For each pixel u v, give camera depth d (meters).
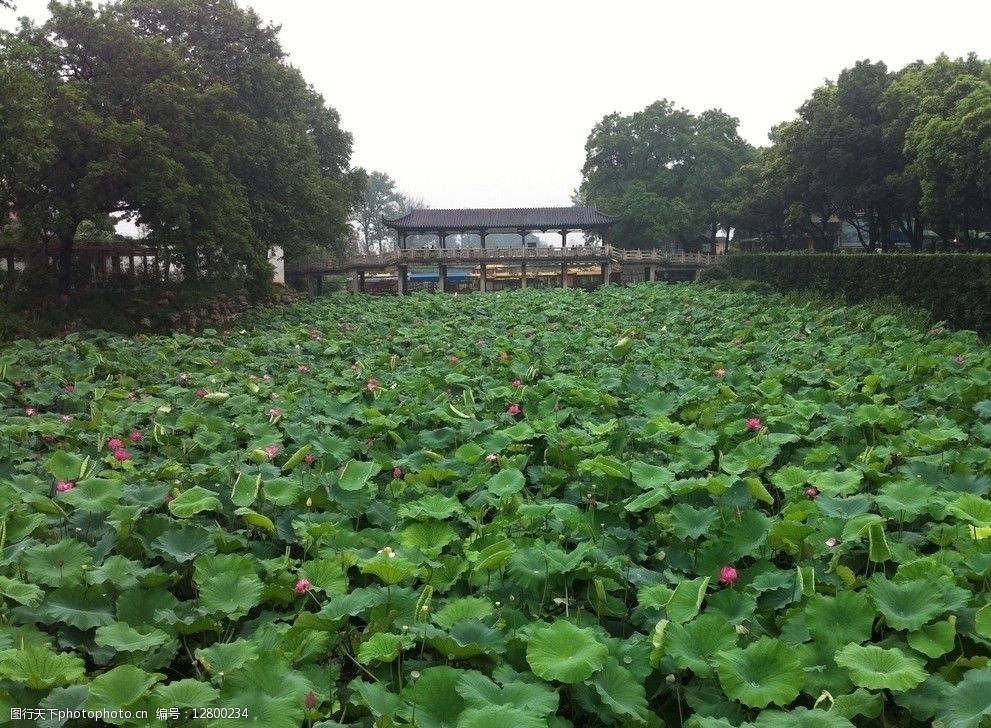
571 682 3.28
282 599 4.40
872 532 4.30
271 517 5.56
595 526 5.29
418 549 4.75
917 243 36.56
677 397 8.86
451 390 10.52
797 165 39.25
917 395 9.05
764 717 3.18
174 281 27.36
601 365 11.80
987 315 18.45
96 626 3.96
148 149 19.17
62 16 19.72
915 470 6.05
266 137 24.75
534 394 9.28
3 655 3.32
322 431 8.02
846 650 3.49
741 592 4.32
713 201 53.25
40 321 18.69
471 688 3.30
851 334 15.82
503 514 5.64
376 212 95.25
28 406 9.76
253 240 22.73
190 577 4.78
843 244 58.81
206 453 7.40
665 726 3.55
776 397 8.91
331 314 23.42
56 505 5.31
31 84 16.16
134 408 8.65
